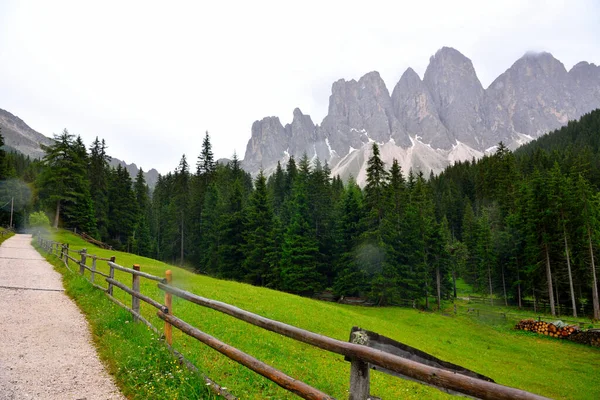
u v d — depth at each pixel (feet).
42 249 107.65
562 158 346.33
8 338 24.99
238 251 195.00
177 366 18.90
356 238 172.76
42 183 200.23
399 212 186.39
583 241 157.38
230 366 23.52
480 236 211.00
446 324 121.70
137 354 20.99
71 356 22.27
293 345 39.32
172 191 328.49
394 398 32.22
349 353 10.13
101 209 242.37
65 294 43.45
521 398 6.31
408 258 164.76
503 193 260.01
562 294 173.68
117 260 102.06
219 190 259.80
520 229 190.90
